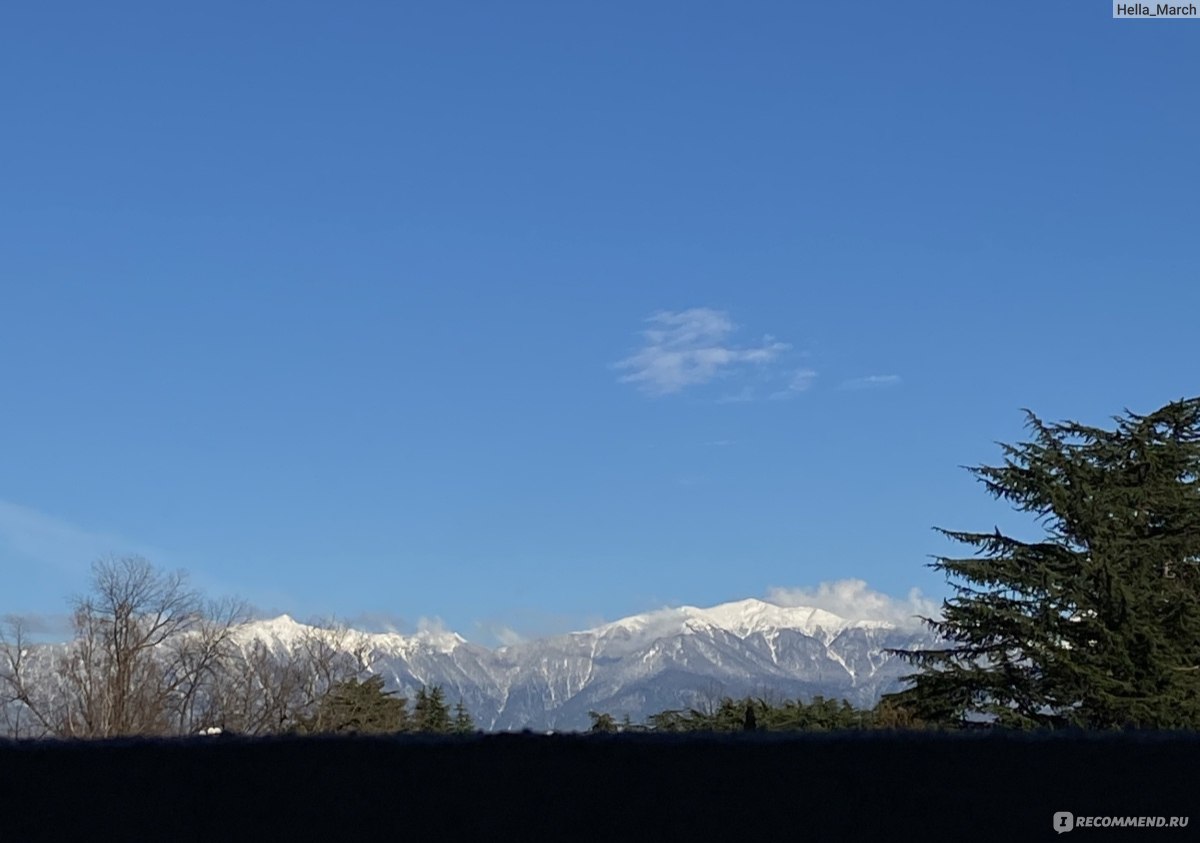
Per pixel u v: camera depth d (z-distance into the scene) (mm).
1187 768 7137
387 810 7309
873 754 7238
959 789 7164
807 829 7145
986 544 46875
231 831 7340
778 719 43594
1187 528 45562
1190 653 43312
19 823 7387
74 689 55000
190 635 59750
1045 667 42594
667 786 7238
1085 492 44969
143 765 7461
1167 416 47062
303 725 57656
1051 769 7172
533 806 7262
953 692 44250
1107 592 43094
